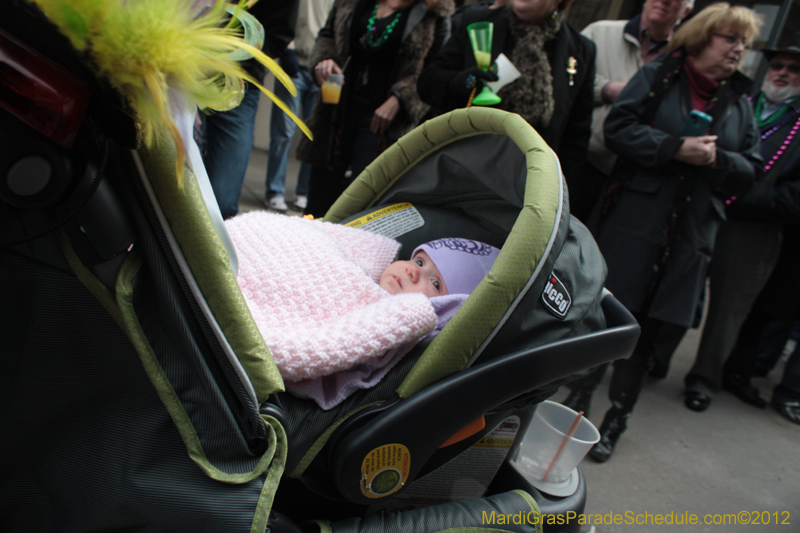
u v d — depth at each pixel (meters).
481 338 0.85
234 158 2.39
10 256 0.58
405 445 0.83
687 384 2.68
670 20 2.36
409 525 0.89
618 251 1.96
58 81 0.47
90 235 0.56
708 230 1.92
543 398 1.11
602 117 2.44
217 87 0.61
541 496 1.19
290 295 1.00
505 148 1.15
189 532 0.67
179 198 0.60
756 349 2.78
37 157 0.48
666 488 1.90
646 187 1.93
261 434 0.70
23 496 0.71
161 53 0.49
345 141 2.47
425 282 1.28
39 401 0.66
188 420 0.66
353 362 0.86
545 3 1.84
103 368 0.65
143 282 0.64
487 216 1.40
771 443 2.38
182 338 0.64
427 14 2.25
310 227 1.17
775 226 2.47
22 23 0.46
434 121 1.26
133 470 0.66
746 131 2.01
